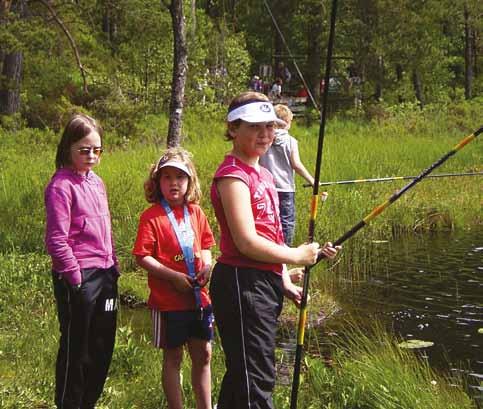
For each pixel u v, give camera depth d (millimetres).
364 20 31312
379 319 7676
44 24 20594
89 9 22094
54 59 22562
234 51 30703
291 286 4152
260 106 3881
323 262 9406
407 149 18984
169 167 4652
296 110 29641
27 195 11219
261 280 3867
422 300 8336
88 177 4570
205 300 4641
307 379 5555
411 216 12375
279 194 7992
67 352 4480
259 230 3885
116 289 4641
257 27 35531
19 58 21594
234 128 3928
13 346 5887
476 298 8445
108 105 21391
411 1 31500
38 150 17844
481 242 11328
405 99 34594
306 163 15117
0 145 17453
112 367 5527
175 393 4617
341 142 20344
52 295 7461
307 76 31922
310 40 32031
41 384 5160
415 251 10695
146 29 23234
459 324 7531
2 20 19547
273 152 7938
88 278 4441
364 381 5207
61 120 21281
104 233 4566
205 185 11445
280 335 7086
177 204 4727
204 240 4785
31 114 21969
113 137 19953
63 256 4355
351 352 6051
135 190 11461
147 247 4613
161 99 26703
